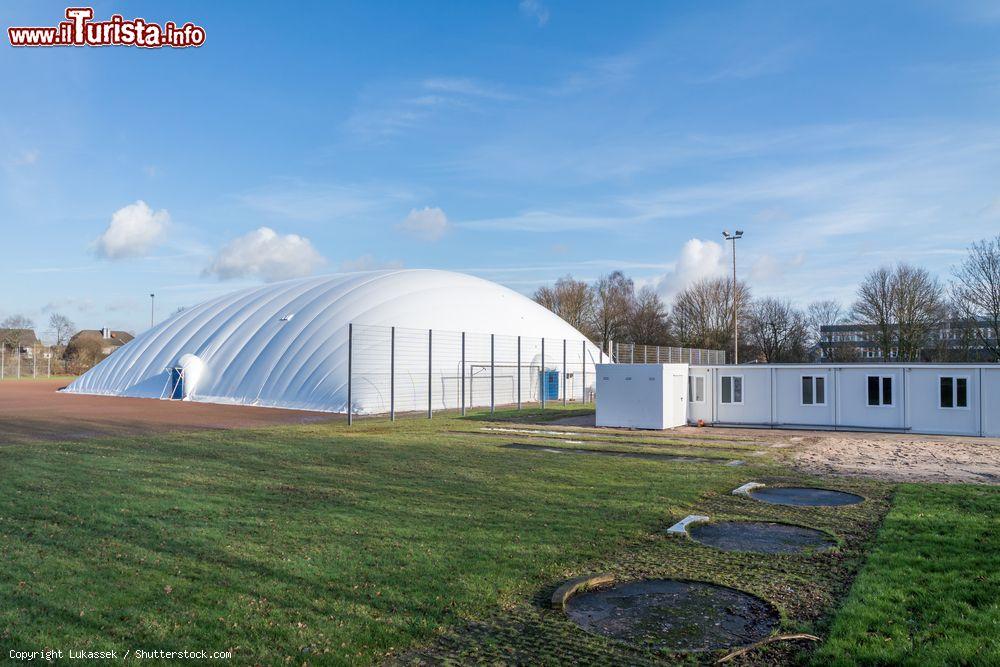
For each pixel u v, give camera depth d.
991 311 51.53
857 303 65.44
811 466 15.77
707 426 25.95
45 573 7.25
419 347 36.22
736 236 53.22
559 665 5.46
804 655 5.61
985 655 5.40
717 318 77.88
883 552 8.35
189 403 36.38
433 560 7.91
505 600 6.79
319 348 35.16
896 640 5.77
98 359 86.75
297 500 11.16
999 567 7.64
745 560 8.21
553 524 9.72
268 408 33.41
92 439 19.69
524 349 41.94
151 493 11.53
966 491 12.36
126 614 6.20
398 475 13.77
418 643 5.81
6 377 80.62
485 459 16.27
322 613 6.32
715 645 5.88
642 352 48.41
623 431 23.91
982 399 22.33
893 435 22.73
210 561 7.75
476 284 46.16
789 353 80.31
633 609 6.68
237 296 47.56
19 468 14.05
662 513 10.53
